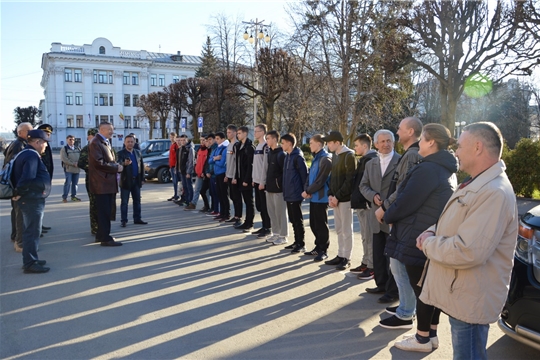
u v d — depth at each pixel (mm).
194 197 9766
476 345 2244
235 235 7223
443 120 16375
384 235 4379
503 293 2186
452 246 2115
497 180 2107
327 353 3182
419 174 3074
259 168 6988
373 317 3861
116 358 3055
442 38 15500
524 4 13766
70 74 54938
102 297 4273
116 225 8016
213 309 3998
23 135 5988
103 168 6199
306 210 10117
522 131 32594
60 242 6598
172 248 6270
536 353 3242
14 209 6445
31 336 3396
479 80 15672
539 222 2918
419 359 3105
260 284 4734
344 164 5180
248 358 3086
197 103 33562
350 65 18016
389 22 16766
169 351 3170
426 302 2396
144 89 59156
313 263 5594
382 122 20984
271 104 21688
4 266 5289
